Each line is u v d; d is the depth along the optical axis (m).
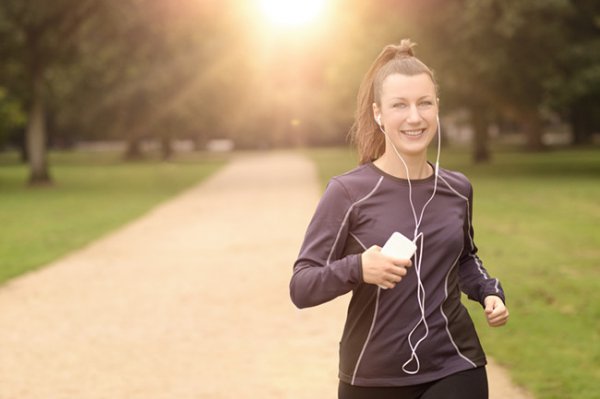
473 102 32.62
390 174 2.91
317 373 6.11
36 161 29.86
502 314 2.94
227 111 49.38
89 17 29.94
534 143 47.50
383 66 2.92
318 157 50.56
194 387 5.84
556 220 15.41
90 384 5.96
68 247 13.45
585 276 9.73
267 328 7.55
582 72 27.22
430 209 2.88
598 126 58.00
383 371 2.83
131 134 52.91
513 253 11.56
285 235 14.22
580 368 6.01
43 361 6.60
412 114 2.81
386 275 2.61
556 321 7.46
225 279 10.16
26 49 29.28
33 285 10.05
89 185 29.89
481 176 28.05
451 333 2.85
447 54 28.14
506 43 27.14
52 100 49.84
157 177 34.09
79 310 8.54
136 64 43.75
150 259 12.03
